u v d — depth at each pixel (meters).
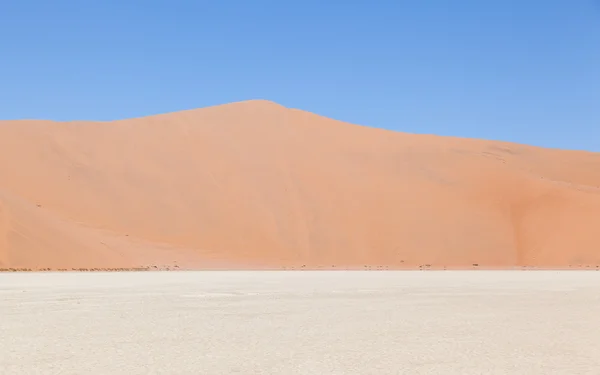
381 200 85.81
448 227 81.81
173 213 78.38
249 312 19.78
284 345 13.35
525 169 100.12
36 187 76.31
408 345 13.40
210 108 103.25
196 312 19.73
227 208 80.62
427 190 88.75
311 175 88.81
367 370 10.77
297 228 79.56
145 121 94.75
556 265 74.81
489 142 105.38
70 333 15.03
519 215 84.69
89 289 29.64
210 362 11.41
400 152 96.88
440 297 25.97
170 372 10.52
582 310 20.73
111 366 11.00
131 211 77.25
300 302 23.36
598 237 77.19
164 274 48.34
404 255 77.31
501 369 10.91
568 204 83.81
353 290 30.02
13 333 15.02
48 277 41.22
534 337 14.60
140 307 21.25
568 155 108.56
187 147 89.88
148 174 83.38
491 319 18.11
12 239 54.34
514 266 75.88
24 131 85.81
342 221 81.38
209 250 72.81
